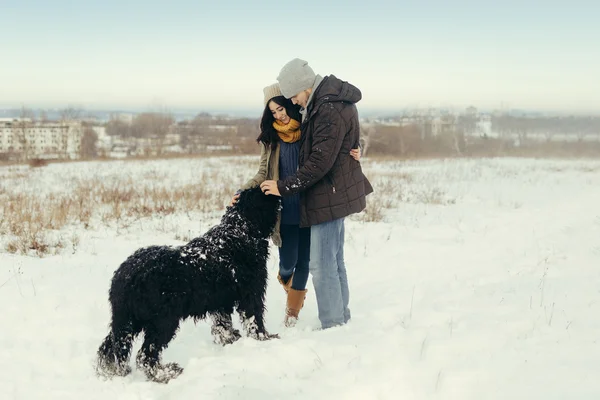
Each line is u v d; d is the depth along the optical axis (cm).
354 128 387
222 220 393
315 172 370
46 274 559
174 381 331
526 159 2986
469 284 553
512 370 310
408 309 466
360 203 402
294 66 377
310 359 353
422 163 2591
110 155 3344
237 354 363
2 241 718
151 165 2262
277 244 414
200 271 356
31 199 1069
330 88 371
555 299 465
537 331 379
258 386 312
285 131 420
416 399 284
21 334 402
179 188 1316
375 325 419
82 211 949
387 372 315
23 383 326
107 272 582
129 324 334
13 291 494
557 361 319
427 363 327
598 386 280
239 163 2358
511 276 581
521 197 1309
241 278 379
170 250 356
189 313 357
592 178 1786
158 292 330
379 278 608
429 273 619
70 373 344
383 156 3466
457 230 885
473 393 285
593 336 362
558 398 271
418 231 877
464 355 337
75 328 416
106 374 336
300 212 400
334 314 415
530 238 788
